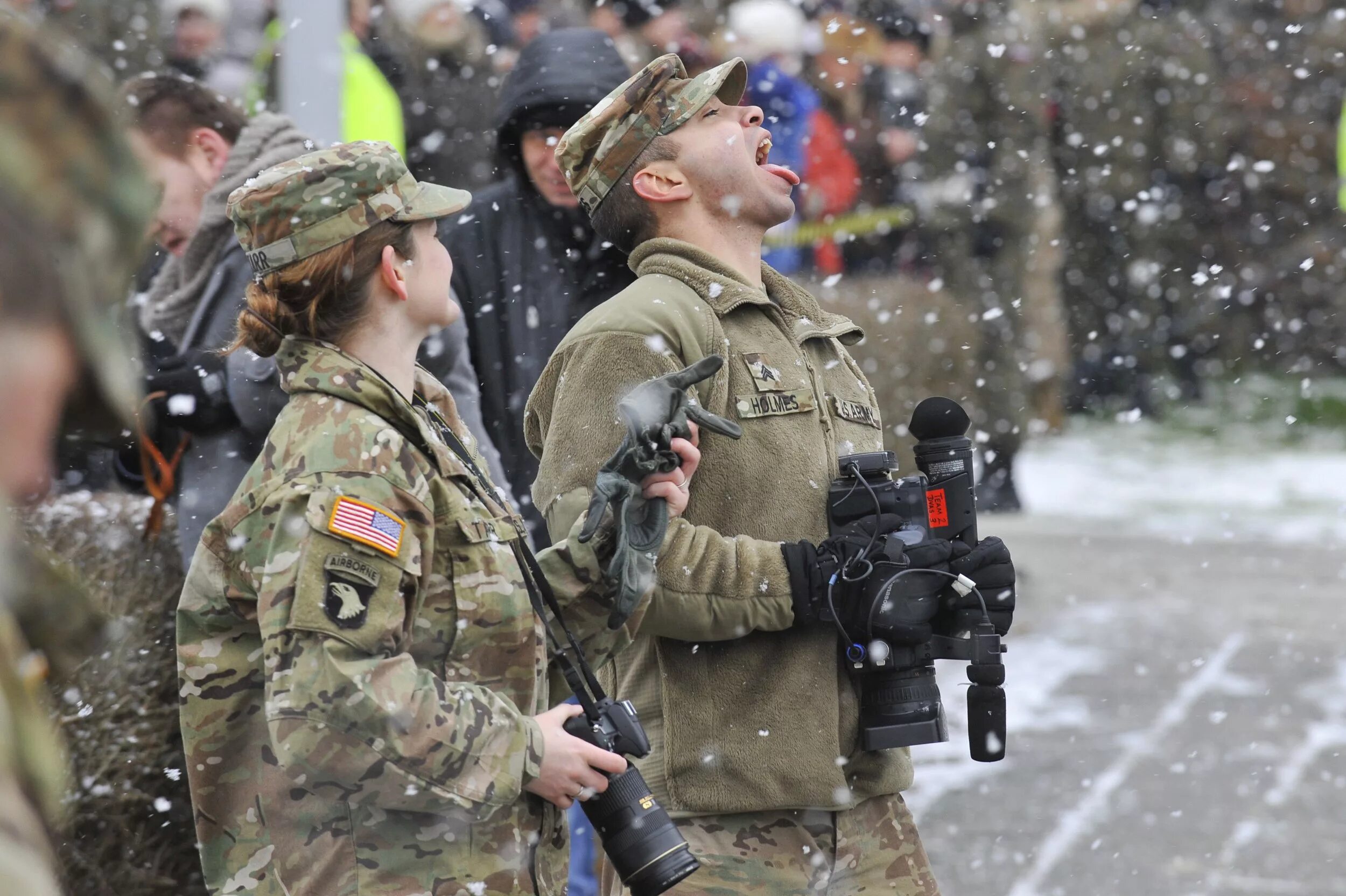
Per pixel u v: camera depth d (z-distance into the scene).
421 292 7.79
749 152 9.96
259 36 25.80
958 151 35.34
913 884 9.60
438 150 21.92
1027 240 36.62
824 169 32.91
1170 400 48.47
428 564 7.27
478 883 7.37
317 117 16.02
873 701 9.27
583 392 9.26
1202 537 31.31
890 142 34.88
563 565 8.23
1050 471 38.97
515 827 7.53
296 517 7.05
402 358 7.79
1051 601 26.19
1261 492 36.53
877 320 27.67
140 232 3.06
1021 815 16.58
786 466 9.41
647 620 8.96
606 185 10.02
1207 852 15.52
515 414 13.44
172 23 25.22
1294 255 50.72
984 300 36.28
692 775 9.16
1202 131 45.53
